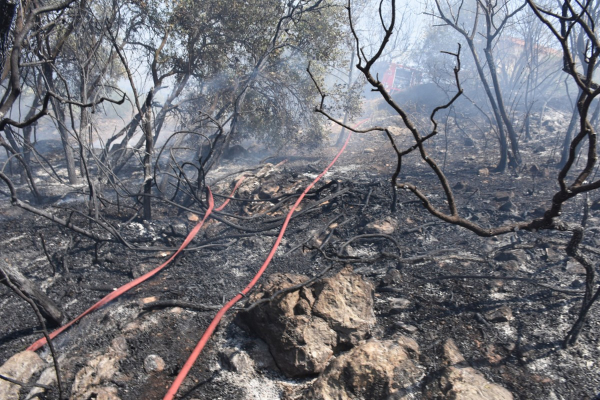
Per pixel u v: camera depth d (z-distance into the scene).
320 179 8.36
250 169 9.06
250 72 9.96
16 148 8.47
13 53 3.75
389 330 3.79
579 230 3.00
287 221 5.99
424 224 5.82
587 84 2.55
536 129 11.94
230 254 5.61
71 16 6.85
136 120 8.90
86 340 4.03
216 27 9.52
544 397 2.97
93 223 6.40
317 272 4.96
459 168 9.07
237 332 3.99
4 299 4.69
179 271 5.27
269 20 9.46
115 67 9.38
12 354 3.90
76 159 10.86
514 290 4.19
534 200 6.64
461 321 3.83
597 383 3.03
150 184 6.43
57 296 4.78
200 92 10.21
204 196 7.64
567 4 2.48
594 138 2.44
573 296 3.97
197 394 3.35
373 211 6.46
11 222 6.57
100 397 3.25
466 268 4.70
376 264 5.05
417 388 3.07
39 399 3.36
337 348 3.59
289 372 3.46
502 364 3.30
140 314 4.32
